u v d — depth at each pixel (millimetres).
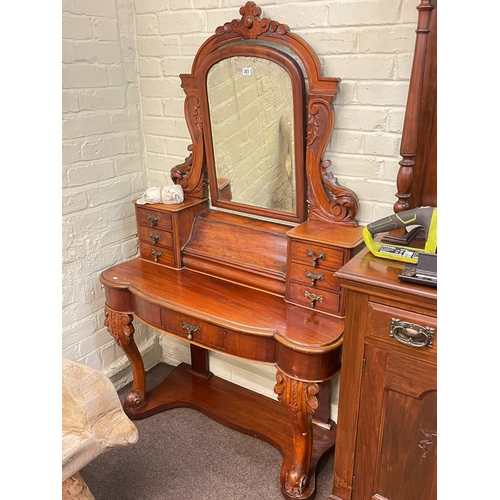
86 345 1950
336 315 1420
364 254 1222
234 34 1511
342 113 1459
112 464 1735
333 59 1420
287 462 1641
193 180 1801
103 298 1976
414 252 1158
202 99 1639
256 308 1490
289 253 1462
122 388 2166
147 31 1803
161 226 1762
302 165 1505
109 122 1832
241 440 1853
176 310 1503
